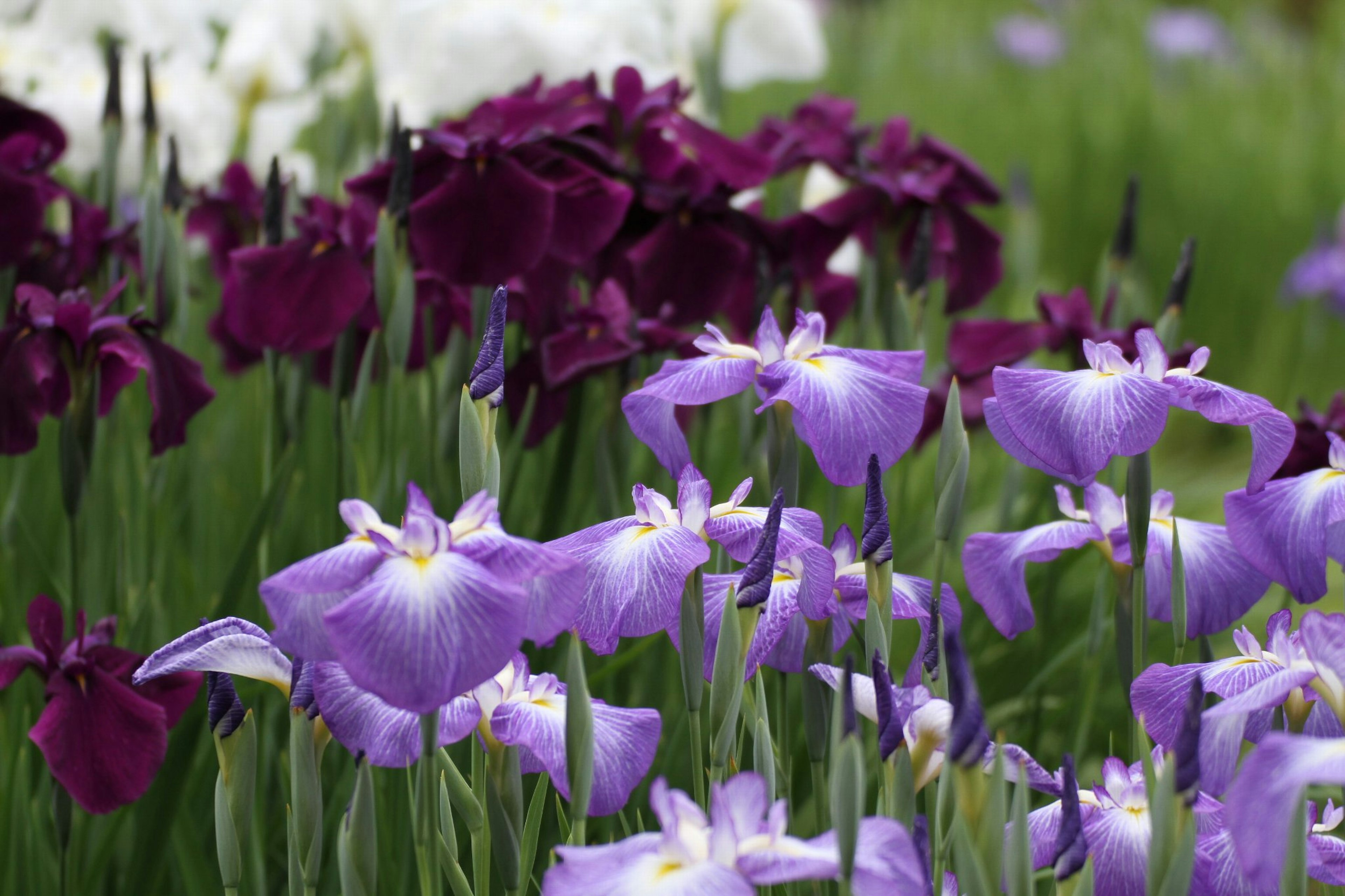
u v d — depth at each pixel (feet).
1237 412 7.44
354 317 9.98
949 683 7.34
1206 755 7.25
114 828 8.24
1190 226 30.35
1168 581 7.87
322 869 8.14
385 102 16.93
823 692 7.50
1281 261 30.25
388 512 9.27
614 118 11.16
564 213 10.03
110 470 10.32
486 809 7.32
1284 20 55.21
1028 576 12.30
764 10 17.17
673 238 10.77
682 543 7.30
